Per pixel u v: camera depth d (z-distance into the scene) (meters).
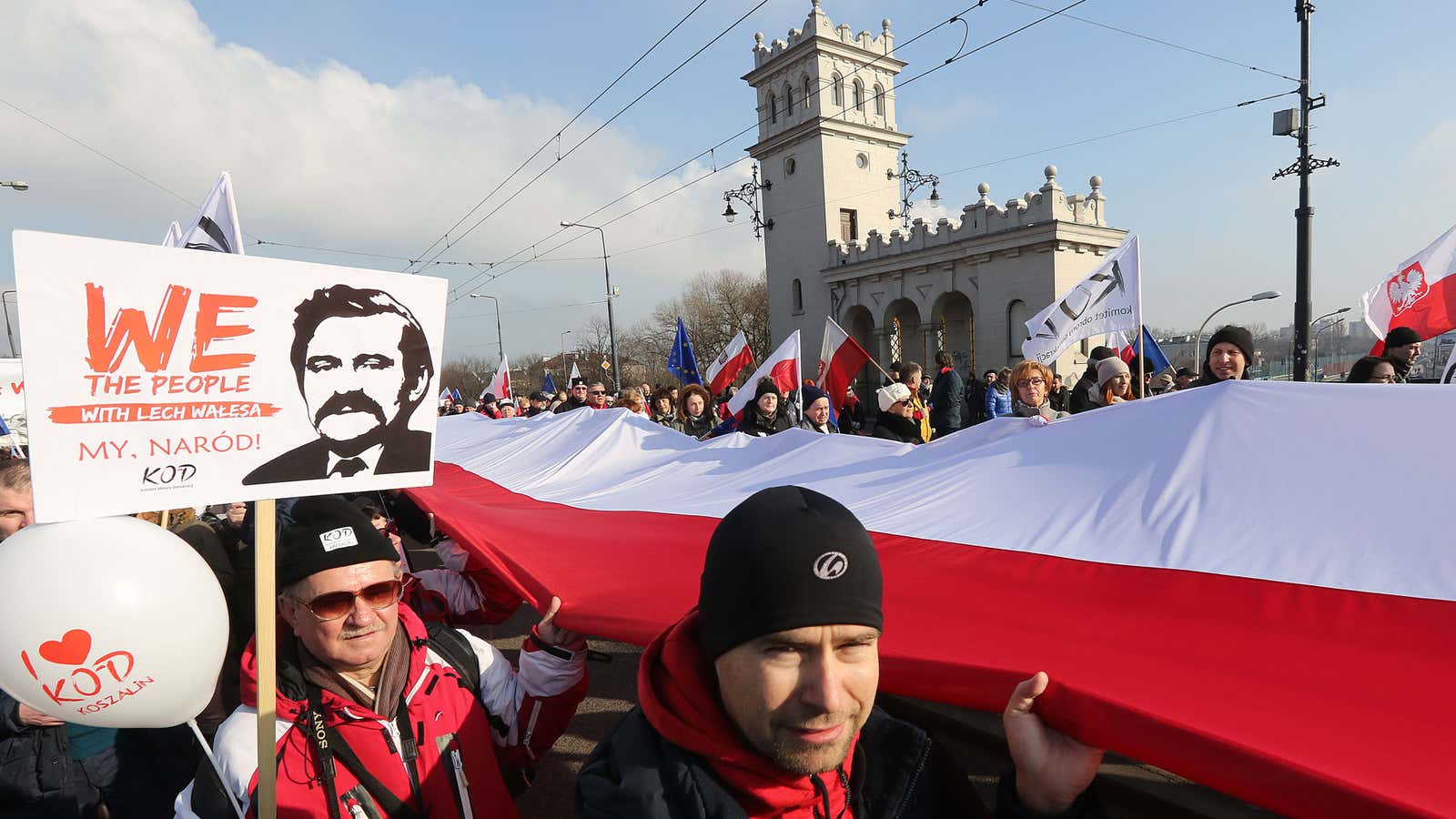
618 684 4.47
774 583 0.91
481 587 3.01
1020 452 3.13
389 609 1.61
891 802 1.17
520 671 1.97
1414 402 2.26
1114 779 3.16
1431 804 0.96
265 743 1.48
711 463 4.79
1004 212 23.81
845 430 11.15
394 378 1.77
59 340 1.38
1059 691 1.22
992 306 24.59
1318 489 2.15
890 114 31.27
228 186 3.98
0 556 1.45
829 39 29.03
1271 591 1.76
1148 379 8.88
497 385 17.23
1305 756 1.07
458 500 4.08
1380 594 1.64
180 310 1.50
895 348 28.50
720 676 0.99
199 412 1.52
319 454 1.66
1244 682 1.32
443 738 1.68
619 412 6.30
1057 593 1.92
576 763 3.64
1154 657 1.45
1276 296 18.73
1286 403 2.49
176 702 1.53
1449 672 1.31
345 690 1.61
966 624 1.75
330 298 1.68
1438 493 1.95
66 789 2.27
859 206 30.62
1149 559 2.07
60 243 1.38
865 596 0.94
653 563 2.49
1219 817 2.83
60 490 1.39
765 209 32.59
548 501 4.53
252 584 2.68
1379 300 6.10
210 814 1.55
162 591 1.47
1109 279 5.61
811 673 0.93
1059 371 23.03
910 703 3.81
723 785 1.04
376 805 1.57
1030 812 1.21
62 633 1.39
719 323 49.25
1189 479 2.42
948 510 2.81
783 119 31.22
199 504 1.52
